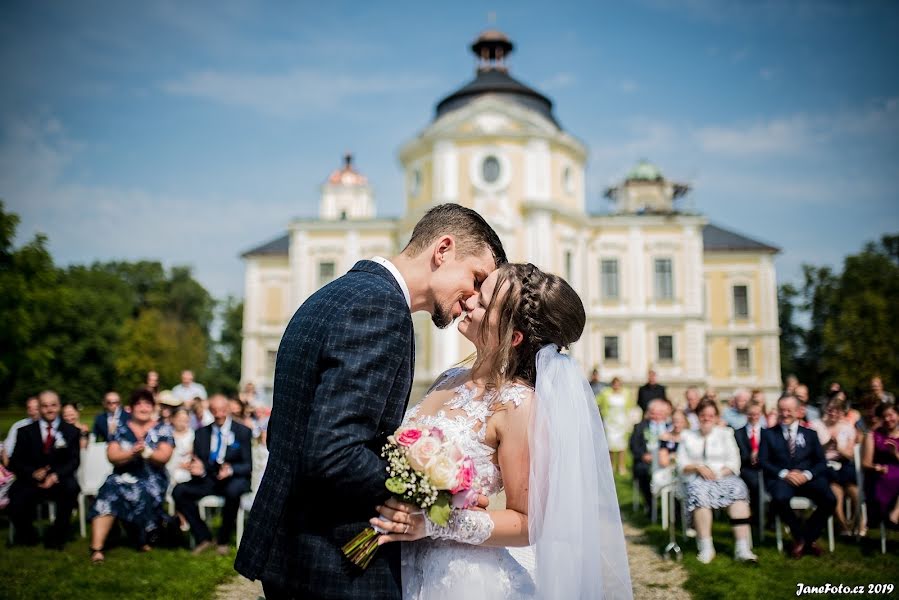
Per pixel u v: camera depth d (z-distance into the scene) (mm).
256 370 49062
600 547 3492
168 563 8758
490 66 46000
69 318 57938
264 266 49844
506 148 38656
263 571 2900
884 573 8148
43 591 7465
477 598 3252
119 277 72125
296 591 2898
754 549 9398
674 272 44000
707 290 47875
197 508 9602
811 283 46969
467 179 38719
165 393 13852
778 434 9492
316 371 2910
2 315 32906
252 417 14359
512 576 3375
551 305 3562
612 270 44344
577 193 41750
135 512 9312
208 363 78625
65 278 64625
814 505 9297
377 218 45125
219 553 9328
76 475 9984
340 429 2738
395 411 3016
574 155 41406
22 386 54906
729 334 47344
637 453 12672
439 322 3514
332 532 2926
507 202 38375
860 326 36812
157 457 9492
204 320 79000
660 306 43812
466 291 3439
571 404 3402
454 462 3021
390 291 3043
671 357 43562
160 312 73188
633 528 11281
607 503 3586
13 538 9766
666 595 7531
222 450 9703
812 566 8477
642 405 18016
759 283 47562
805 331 47969
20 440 9766
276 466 2945
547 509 3277
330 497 2936
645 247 44219
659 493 11406
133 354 61594
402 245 41188
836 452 10508
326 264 45562
